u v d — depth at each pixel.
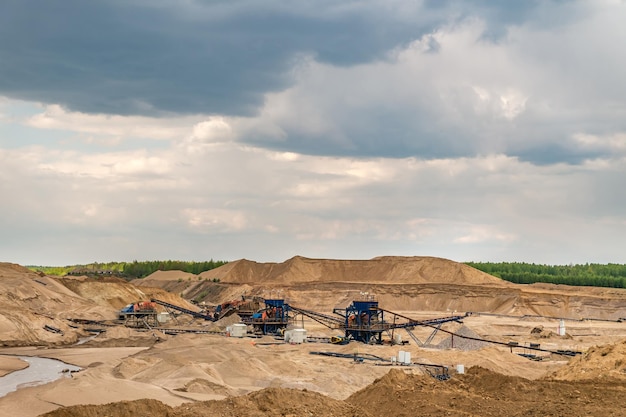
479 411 59.22
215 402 66.31
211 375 120.25
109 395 99.12
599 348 88.25
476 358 144.00
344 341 187.25
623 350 85.31
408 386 68.75
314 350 168.25
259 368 127.75
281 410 63.66
